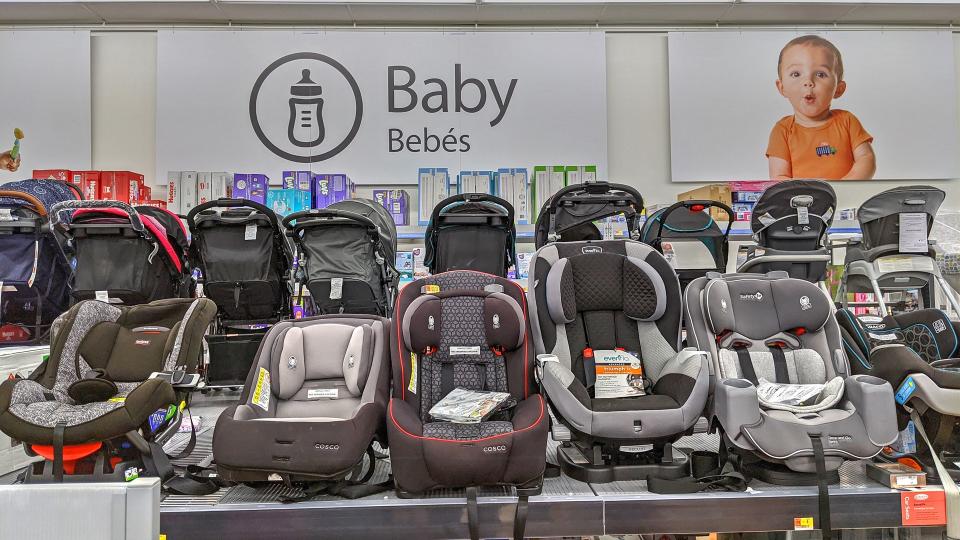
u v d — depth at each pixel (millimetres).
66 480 2066
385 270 3332
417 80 6113
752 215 3566
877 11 6031
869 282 4113
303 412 2352
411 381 2352
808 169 6145
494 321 2365
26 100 5992
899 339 2711
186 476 2242
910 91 6234
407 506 2061
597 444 2258
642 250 2625
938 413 2186
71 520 1074
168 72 5996
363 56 6105
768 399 2227
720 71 6188
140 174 5871
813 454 2045
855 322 2598
